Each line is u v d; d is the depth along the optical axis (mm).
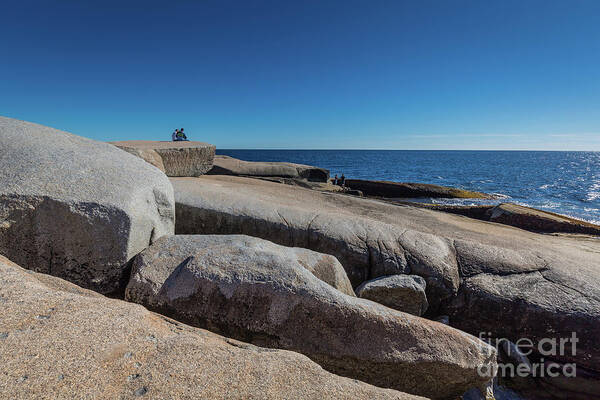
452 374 2904
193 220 5965
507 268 5191
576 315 4324
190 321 3014
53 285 2812
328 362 2826
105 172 4031
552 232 9945
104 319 2203
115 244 3449
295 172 19812
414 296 4590
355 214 7746
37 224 3328
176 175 10180
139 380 1789
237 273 3148
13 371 1657
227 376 1938
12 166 3662
